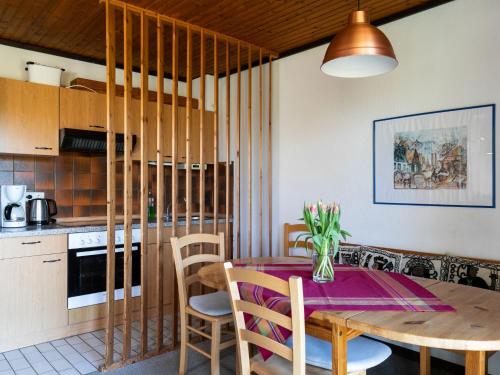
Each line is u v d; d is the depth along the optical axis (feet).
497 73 8.64
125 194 9.34
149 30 11.46
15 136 10.79
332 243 7.14
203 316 8.18
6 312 9.84
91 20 10.63
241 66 14.75
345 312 5.43
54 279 10.55
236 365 8.29
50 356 9.62
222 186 15.52
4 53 11.85
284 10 10.14
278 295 6.11
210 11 10.12
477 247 8.98
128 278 9.37
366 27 6.53
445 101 9.48
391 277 7.48
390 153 10.55
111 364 9.05
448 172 9.45
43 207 11.62
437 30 9.61
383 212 10.75
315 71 12.44
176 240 8.60
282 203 13.58
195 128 14.70
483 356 4.98
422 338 4.60
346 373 5.49
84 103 12.01
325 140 12.17
